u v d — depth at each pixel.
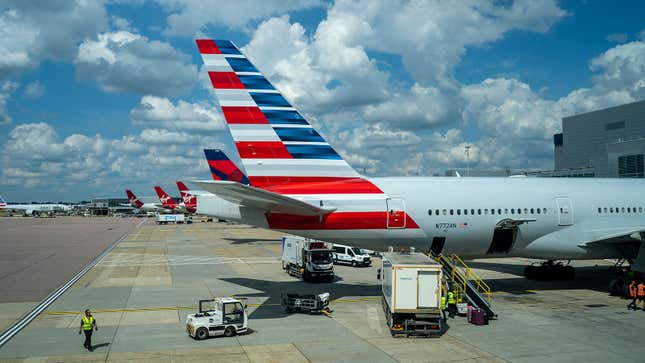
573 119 81.81
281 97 25.00
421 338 18.67
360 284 32.34
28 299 27.05
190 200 118.31
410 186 26.17
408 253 23.16
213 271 38.84
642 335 18.98
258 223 24.69
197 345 17.73
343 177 25.66
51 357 16.34
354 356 16.39
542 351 16.91
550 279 32.59
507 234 27.58
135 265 42.84
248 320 21.77
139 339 18.62
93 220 167.62
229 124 24.56
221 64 24.55
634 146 54.97
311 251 32.94
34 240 72.38
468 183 27.36
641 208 28.58
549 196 27.69
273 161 24.81
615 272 36.03
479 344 17.81
